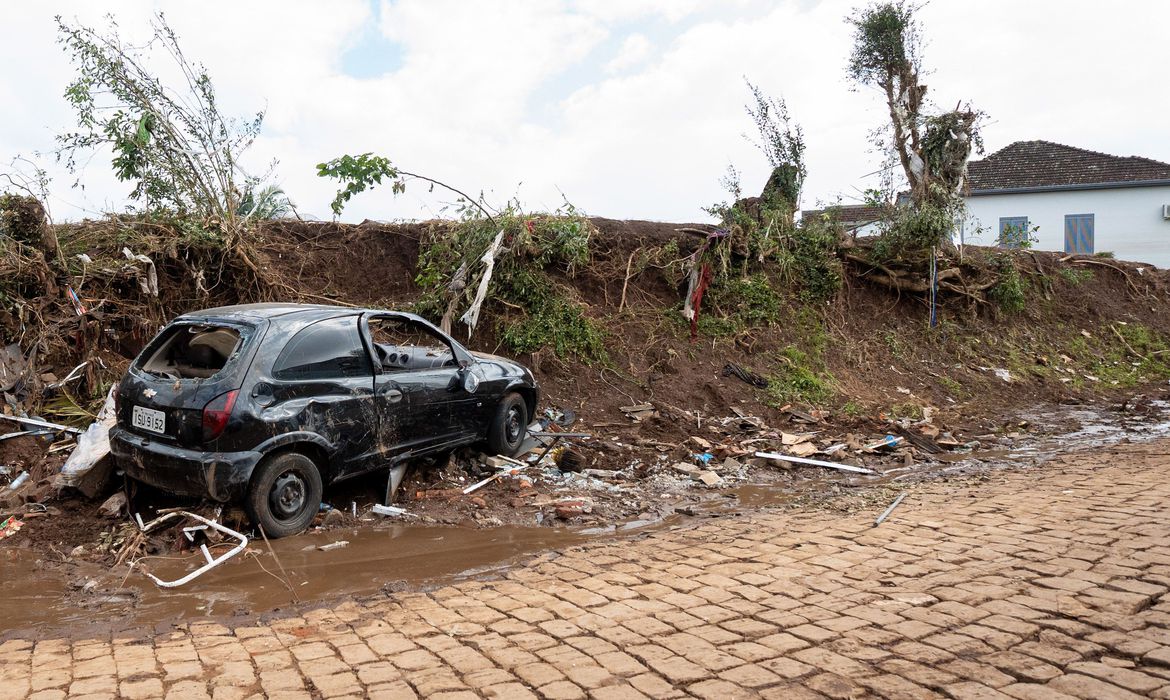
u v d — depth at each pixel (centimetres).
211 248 988
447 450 779
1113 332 1752
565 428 965
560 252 1187
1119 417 1238
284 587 503
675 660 382
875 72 1539
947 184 1507
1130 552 541
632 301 1255
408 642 410
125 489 621
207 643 411
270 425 574
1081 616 428
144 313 916
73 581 509
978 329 1550
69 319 845
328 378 627
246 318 613
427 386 716
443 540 611
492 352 1099
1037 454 977
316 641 413
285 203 1209
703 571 528
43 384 809
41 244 866
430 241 1196
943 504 708
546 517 679
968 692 343
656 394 1093
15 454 721
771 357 1248
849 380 1276
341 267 1165
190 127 1027
